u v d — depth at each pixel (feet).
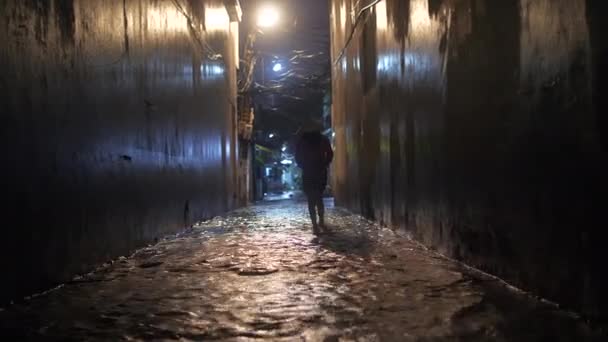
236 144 70.95
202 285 16.08
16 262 13.69
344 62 50.98
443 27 19.17
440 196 20.31
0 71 13.00
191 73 37.14
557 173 11.84
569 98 11.22
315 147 32.27
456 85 18.08
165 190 29.12
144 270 18.72
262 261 20.40
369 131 36.45
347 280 16.43
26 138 14.14
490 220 15.71
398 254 21.07
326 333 11.14
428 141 21.57
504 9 14.21
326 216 44.42
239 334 11.20
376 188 34.22
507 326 11.16
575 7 10.87
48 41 15.52
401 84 25.98
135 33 23.86
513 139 13.92
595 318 10.71
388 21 28.73
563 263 11.84
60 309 13.23
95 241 18.84
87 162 18.19
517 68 13.56
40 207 14.87
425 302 13.38
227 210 58.03
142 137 24.72
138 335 11.19
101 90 19.62
